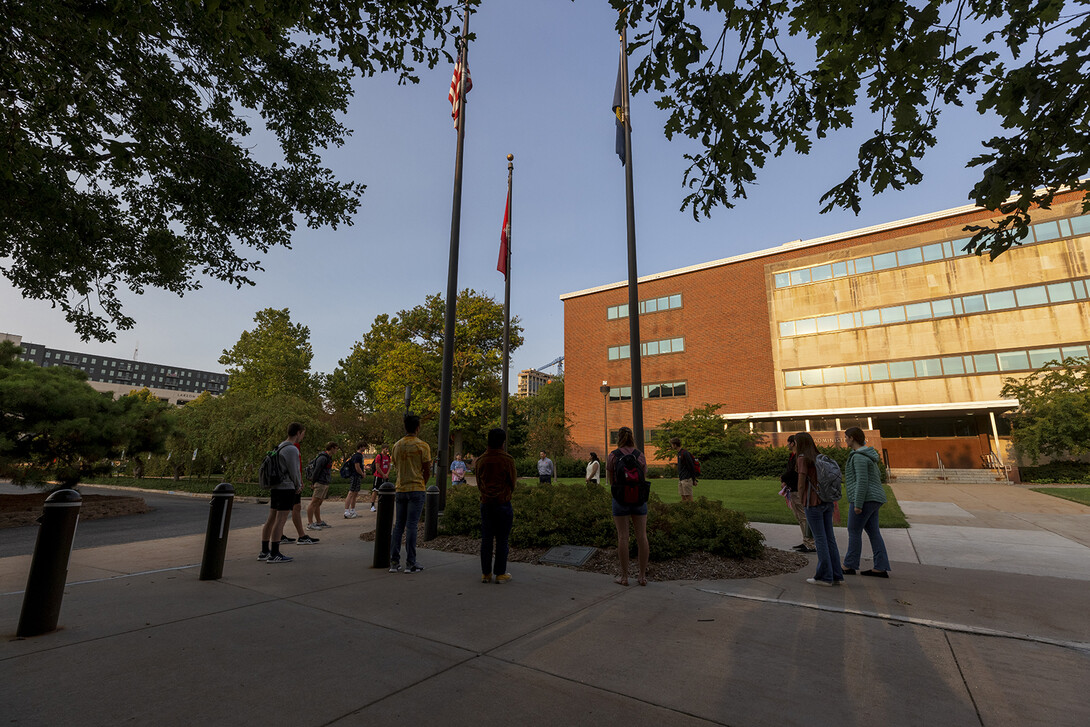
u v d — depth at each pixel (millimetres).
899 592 4965
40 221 6867
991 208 3740
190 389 189250
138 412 13445
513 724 2383
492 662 3145
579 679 2908
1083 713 2545
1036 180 3531
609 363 39688
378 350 36062
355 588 4941
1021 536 8852
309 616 4016
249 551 7188
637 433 7285
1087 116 3244
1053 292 26172
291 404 21156
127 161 5523
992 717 2504
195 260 9039
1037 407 22281
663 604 4473
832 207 4141
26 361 13406
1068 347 25453
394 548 5816
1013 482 22641
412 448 5977
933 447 28719
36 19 4973
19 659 3070
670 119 4062
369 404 45500
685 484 9547
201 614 4031
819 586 5211
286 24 4391
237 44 5652
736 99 3744
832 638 3629
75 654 3166
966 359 27828
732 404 33969
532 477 34469
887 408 26953
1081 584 5336
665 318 37719
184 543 7922
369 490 19781
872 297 30844
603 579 5441
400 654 3256
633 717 2467
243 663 3064
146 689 2688
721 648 3416
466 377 34938
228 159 7676
